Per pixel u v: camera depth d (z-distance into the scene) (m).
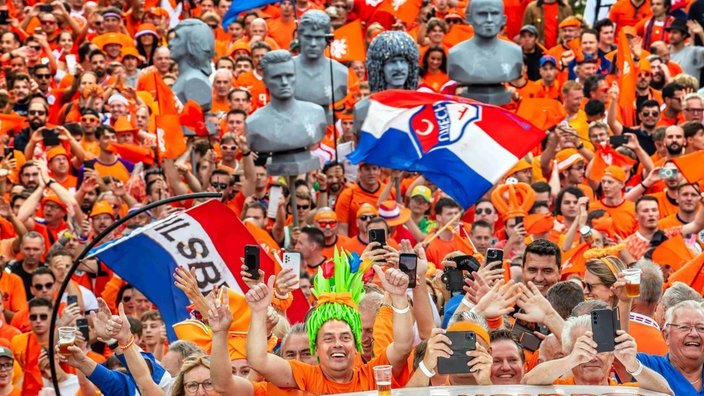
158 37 67.25
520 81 59.59
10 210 46.19
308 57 50.78
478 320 27.03
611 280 31.48
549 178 51.00
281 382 26.25
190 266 31.95
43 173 47.12
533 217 44.03
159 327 36.28
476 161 41.09
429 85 59.16
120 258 31.88
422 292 29.17
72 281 42.19
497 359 26.72
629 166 50.28
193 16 72.50
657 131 52.12
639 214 43.34
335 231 43.97
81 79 60.09
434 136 41.34
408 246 29.58
